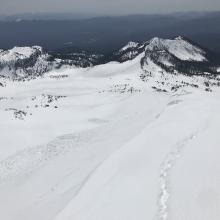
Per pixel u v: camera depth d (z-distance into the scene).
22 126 117.94
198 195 22.94
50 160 65.81
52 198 42.75
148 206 23.81
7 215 45.19
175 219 21.17
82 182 39.34
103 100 169.62
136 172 30.64
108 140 61.22
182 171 27.30
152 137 39.00
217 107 51.47
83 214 27.52
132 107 133.38
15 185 57.38
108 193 28.81
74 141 74.25
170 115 49.34
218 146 31.28
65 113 136.62
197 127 39.59
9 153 88.69
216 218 20.31
